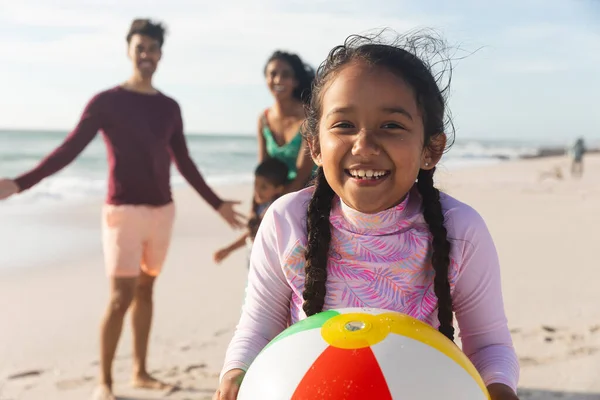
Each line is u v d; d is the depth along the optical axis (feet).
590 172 87.10
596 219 34.06
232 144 158.40
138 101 12.74
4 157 100.83
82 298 19.15
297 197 5.93
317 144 5.77
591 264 21.86
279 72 13.32
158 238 12.87
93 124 12.46
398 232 5.49
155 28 13.04
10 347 14.89
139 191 12.49
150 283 13.17
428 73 5.39
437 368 4.32
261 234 5.94
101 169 81.76
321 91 5.49
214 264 23.82
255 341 5.68
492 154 157.99
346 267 5.54
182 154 14.06
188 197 47.96
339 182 5.21
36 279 21.44
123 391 12.52
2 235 29.96
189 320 16.69
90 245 27.86
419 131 5.20
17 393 12.42
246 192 54.03
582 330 14.69
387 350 4.35
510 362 5.40
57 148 12.17
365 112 5.03
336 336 4.51
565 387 11.65
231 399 5.20
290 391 4.26
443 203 5.69
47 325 16.52
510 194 49.47
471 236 5.50
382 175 5.09
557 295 17.75
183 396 12.32
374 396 4.10
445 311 5.31
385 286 5.48
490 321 5.60
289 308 6.01
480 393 4.45
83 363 14.03
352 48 5.35
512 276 20.12
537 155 155.84
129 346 15.07
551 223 32.53
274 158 13.44
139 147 12.44
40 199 48.19
